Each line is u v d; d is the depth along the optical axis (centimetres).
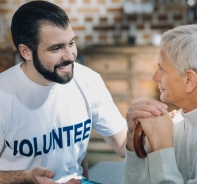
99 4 562
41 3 180
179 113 170
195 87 143
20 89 187
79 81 200
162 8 557
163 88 150
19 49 185
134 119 153
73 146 200
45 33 176
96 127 213
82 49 562
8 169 194
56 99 192
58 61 179
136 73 521
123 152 216
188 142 149
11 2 551
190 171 148
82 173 217
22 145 190
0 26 548
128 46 519
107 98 210
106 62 525
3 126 186
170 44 144
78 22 566
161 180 142
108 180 235
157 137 147
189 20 552
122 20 563
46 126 191
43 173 171
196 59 140
